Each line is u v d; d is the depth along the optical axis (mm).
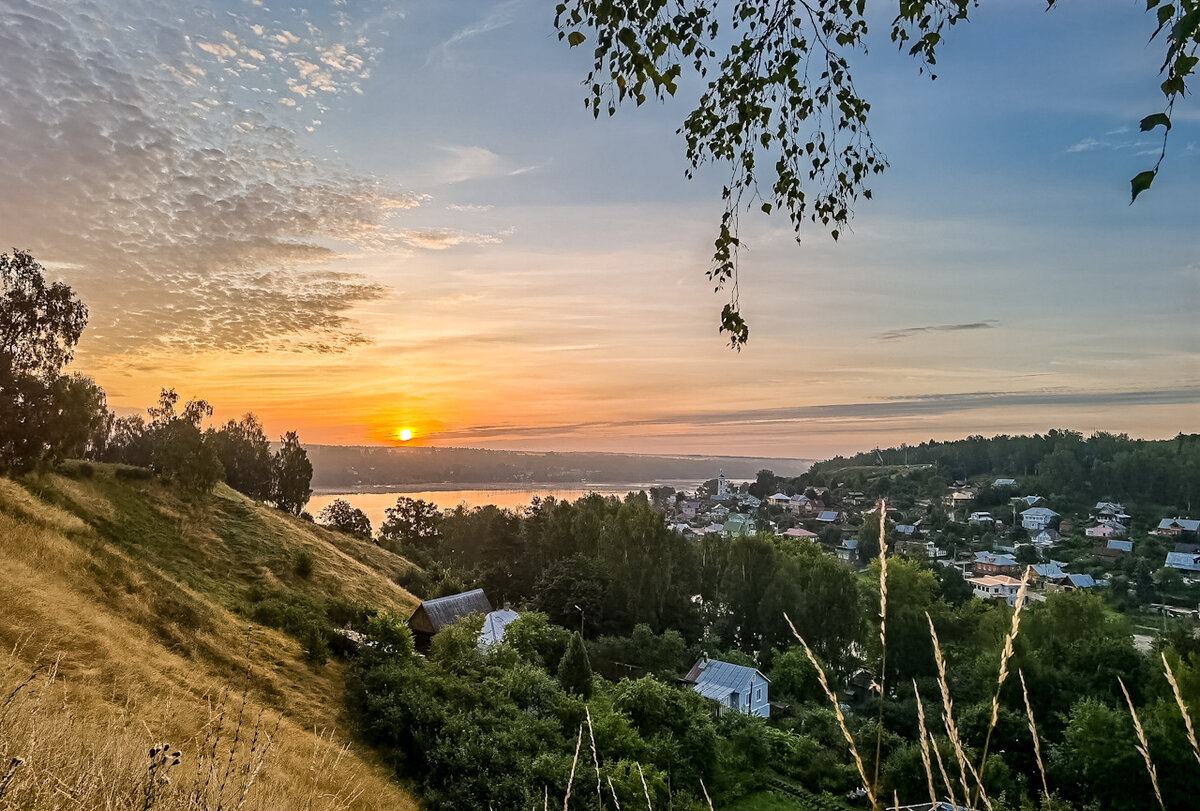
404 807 16359
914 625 48531
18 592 16344
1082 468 159500
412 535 95688
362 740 21281
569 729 25141
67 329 34938
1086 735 29734
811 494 184000
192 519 45500
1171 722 28078
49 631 14891
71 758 4688
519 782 18766
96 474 43344
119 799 4109
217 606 28906
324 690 24172
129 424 64312
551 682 29422
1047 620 47562
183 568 37062
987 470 190500
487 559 73312
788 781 30219
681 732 28422
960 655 48281
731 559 64125
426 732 21422
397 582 60062
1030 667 38000
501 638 39688
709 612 65500
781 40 5016
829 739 33938
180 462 47719
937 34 4676
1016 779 29062
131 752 5234
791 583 57750
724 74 5145
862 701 47938
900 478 187625
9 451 32188
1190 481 134875
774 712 44344
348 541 66625
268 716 18000
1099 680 38594
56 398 34188
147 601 23141
